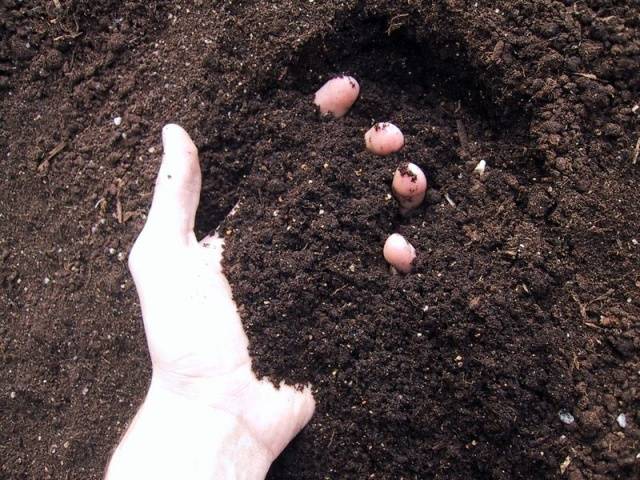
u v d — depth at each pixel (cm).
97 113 32
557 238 27
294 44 29
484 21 29
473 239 28
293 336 27
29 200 32
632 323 26
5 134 33
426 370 27
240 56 30
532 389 26
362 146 30
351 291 27
